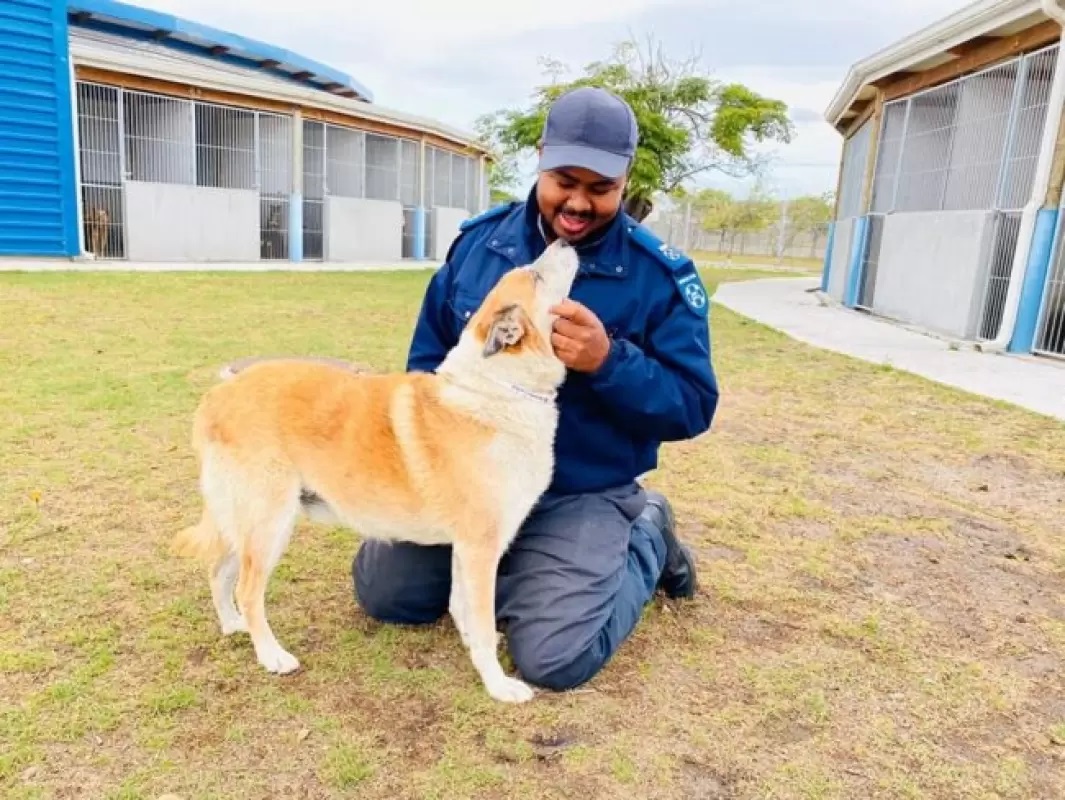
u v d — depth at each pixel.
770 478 4.90
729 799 2.15
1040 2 8.53
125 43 20.53
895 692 2.68
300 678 2.62
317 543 3.71
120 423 5.31
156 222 17.31
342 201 21.80
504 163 35.19
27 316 9.16
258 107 18.84
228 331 9.06
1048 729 2.50
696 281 2.88
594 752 2.30
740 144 26.14
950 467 5.19
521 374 2.53
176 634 2.84
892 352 9.54
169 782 2.12
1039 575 3.66
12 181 14.50
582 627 2.58
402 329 9.83
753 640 3.00
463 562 2.57
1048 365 8.74
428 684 2.62
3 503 3.92
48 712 2.37
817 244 44.00
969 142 11.21
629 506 2.93
